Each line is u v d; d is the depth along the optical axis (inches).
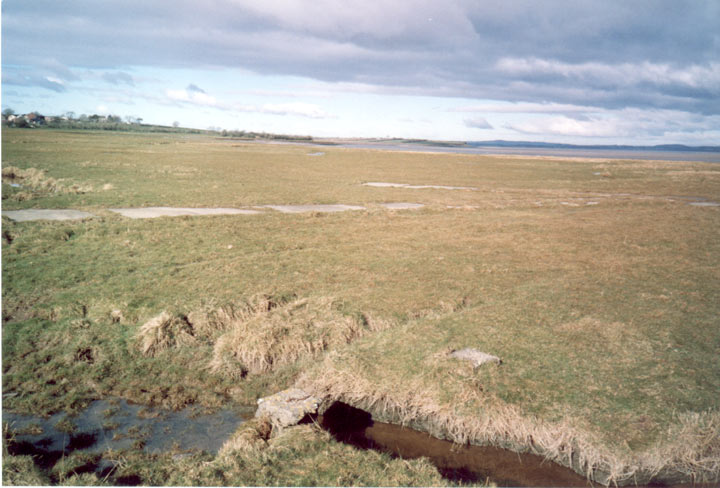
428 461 311.4
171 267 640.4
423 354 425.7
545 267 693.3
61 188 1266.0
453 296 569.0
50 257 657.0
